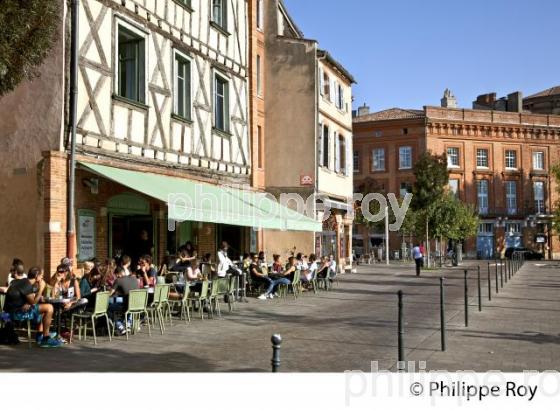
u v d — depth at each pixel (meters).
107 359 8.76
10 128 12.99
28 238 12.68
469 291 21.03
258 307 15.73
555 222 48.31
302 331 11.62
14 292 9.70
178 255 16.23
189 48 17.42
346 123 32.91
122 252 15.34
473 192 60.38
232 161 19.97
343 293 20.14
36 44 8.33
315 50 25.83
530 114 62.72
